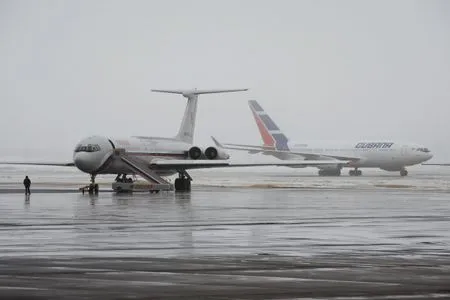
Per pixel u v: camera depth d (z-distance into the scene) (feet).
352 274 96.94
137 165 335.06
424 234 148.15
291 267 103.04
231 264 105.60
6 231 152.35
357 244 130.62
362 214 201.36
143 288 86.33
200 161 341.00
